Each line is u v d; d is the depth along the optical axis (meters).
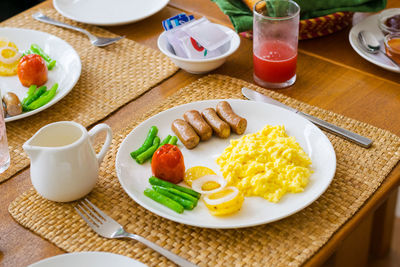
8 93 1.30
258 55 1.38
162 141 1.17
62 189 1.01
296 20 1.32
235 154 1.08
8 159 1.15
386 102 1.32
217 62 1.41
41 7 1.88
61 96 1.34
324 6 1.57
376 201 1.03
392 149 1.15
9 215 1.03
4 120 1.21
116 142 1.21
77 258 0.88
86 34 1.69
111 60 1.55
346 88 1.38
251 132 1.21
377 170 1.09
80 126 1.03
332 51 1.55
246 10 1.61
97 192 1.07
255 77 1.42
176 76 1.47
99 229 0.97
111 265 0.87
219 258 0.91
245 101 1.26
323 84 1.40
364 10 1.57
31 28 1.74
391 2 1.83
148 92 1.40
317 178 1.05
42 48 1.60
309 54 1.54
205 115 1.20
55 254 0.94
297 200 1.00
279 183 1.03
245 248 0.93
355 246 1.74
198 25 1.45
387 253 2.31
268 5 1.41
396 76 1.42
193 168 1.09
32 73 1.40
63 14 1.72
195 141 1.15
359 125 1.23
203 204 1.01
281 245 0.93
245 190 1.03
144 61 1.54
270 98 1.32
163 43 1.48
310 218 0.99
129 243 0.95
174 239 0.96
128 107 1.34
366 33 1.55
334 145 1.17
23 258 0.94
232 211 0.97
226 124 1.17
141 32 1.69
